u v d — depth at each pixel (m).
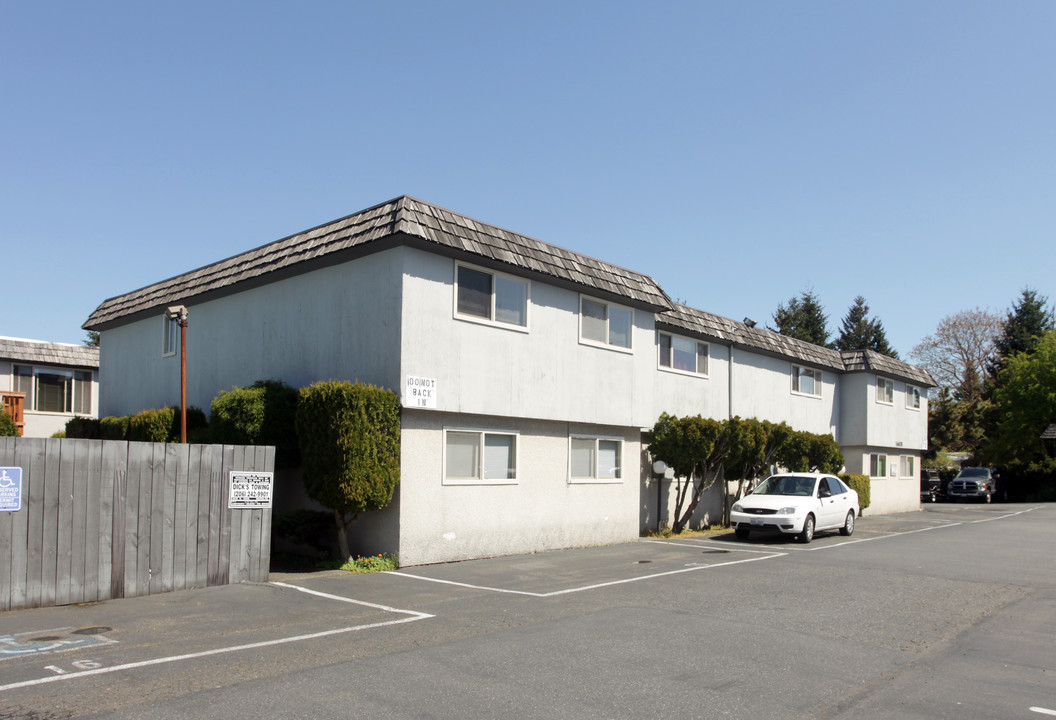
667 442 18.75
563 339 15.88
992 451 45.81
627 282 17.47
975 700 6.20
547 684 6.40
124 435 16.66
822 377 28.73
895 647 7.91
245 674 6.55
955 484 41.00
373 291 13.34
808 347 27.69
